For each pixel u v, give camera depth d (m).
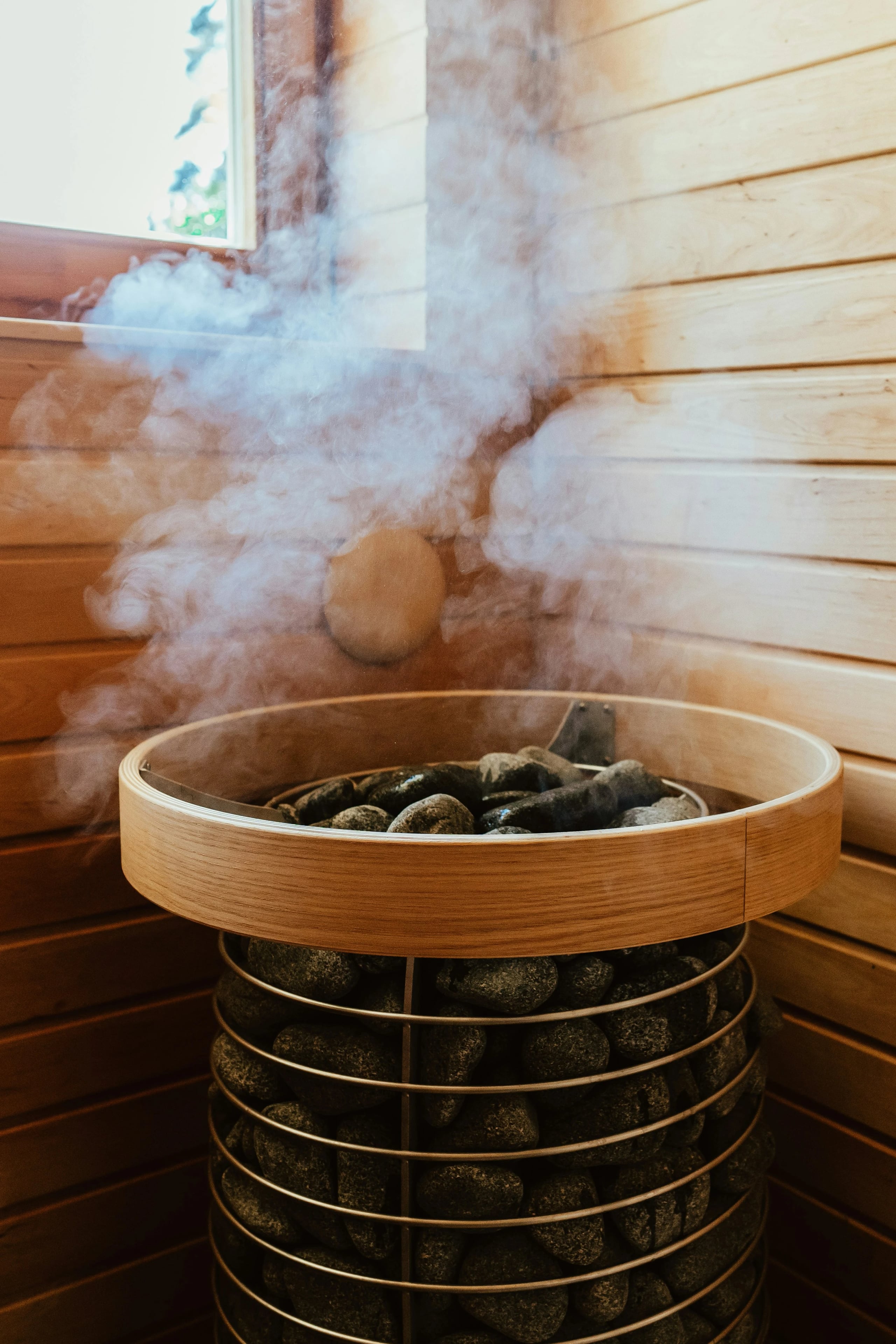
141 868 0.72
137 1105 1.00
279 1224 0.74
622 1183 0.72
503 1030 0.71
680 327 1.07
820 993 0.99
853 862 0.95
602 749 1.07
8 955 0.92
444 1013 0.70
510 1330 0.70
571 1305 0.72
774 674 1.01
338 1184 0.72
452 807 0.79
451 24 1.12
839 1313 0.99
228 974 0.82
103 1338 1.00
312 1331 0.74
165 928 1.00
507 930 0.61
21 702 0.91
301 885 0.62
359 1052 0.71
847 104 0.90
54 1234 0.96
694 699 1.09
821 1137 1.00
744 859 0.67
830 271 0.93
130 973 0.99
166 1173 1.02
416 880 0.60
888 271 0.89
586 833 0.62
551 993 0.69
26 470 0.90
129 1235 1.00
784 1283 1.04
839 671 0.95
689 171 1.04
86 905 0.96
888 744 0.92
